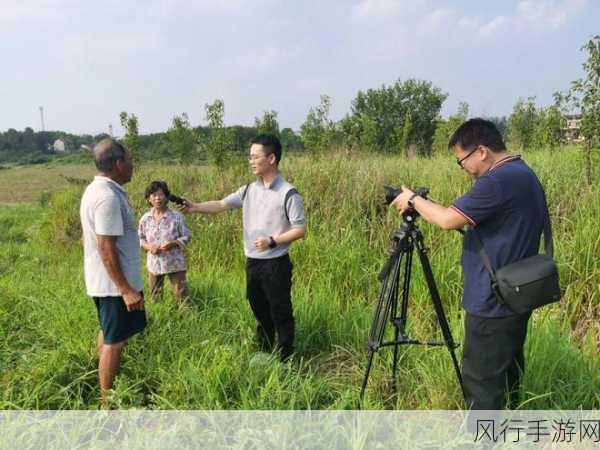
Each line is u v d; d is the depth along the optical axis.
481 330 2.63
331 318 4.36
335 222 6.15
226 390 3.13
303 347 4.07
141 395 3.08
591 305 4.11
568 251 4.52
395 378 3.32
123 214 3.15
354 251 5.34
